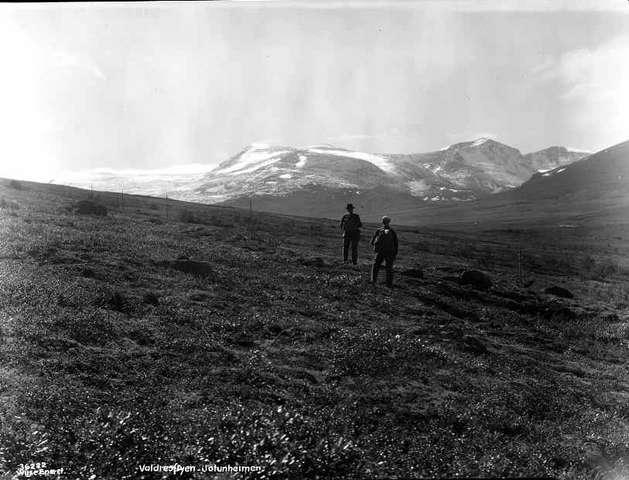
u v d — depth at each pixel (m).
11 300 16.36
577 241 99.56
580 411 15.38
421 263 39.72
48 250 23.72
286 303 21.38
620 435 13.91
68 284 18.78
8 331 13.91
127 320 16.56
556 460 12.18
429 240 66.94
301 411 12.40
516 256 57.38
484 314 25.33
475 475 10.34
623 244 94.62
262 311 19.86
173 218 48.44
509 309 28.12
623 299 35.72
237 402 12.30
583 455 12.56
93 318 15.84
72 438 9.80
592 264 57.00
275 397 13.03
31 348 13.16
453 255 51.16
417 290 27.03
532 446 12.42
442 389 15.28
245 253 31.62
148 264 24.06
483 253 57.12
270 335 17.59
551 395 16.14
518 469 10.79
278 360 15.62
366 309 22.42
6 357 12.55
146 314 17.52
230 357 15.06
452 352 18.39
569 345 23.05
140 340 15.29
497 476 10.41
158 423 10.54
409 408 13.63
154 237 32.97
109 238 29.72
